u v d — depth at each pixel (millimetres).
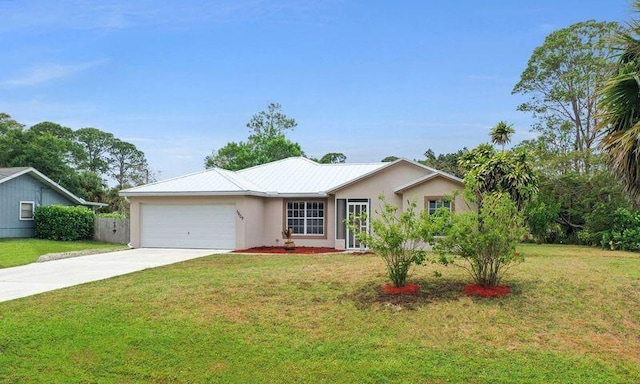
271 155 49062
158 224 22109
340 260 15000
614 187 23688
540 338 7531
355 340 7590
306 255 17750
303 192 22203
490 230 9242
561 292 9367
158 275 12977
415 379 6375
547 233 26688
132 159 69250
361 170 24719
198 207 21672
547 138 36750
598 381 6262
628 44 8188
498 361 6816
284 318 8508
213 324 8266
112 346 7441
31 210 27031
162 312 8898
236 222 21062
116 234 25953
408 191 19953
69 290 10891
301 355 7113
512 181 17219
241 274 11859
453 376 6418
